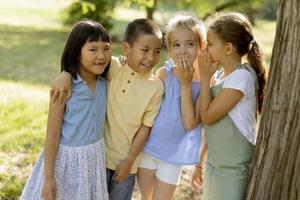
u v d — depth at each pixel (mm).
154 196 3459
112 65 3318
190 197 5062
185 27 3244
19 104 8273
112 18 19250
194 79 3391
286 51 2787
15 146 6012
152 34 3203
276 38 2850
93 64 3072
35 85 10594
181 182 5375
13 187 4719
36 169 3215
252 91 3074
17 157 5648
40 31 20984
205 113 3123
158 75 3451
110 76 3309
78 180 3129
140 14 31891
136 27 3227
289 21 2764
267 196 2934
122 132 3311
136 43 3205
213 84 3361
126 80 3289
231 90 3027
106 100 3268
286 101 2807
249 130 3111
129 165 3309
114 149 3334
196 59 3316
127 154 3338
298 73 2750
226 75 3180
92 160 3174
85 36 3041
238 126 3088
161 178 3426
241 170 3125
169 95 3340
